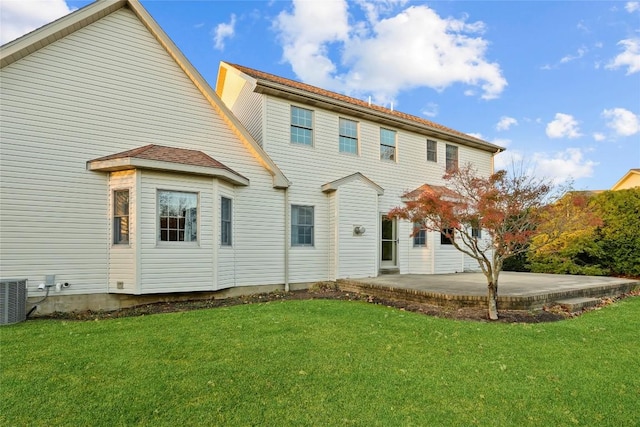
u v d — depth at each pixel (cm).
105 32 836
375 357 450
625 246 1323
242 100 1191
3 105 720
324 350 472
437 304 806
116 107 841
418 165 1426
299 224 1120
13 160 724
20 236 723
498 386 373
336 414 312
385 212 1315
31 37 729
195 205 867
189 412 310
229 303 855
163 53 913
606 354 477
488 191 707
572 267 1401
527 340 530
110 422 293
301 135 1138
